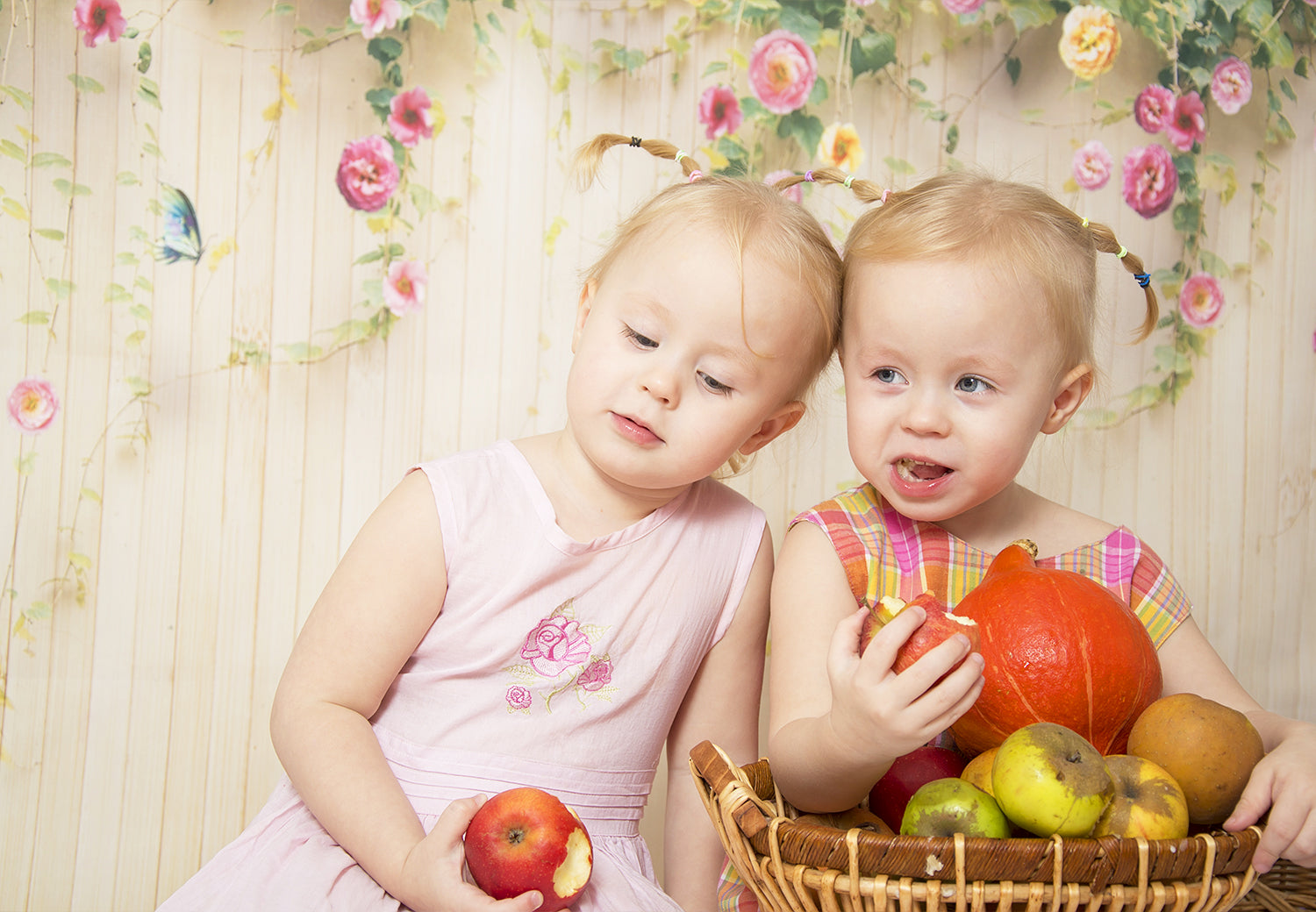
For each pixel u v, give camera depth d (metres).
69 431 1.54
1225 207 1.76
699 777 0.84
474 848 0.84
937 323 0.92
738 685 1.14
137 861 1.55
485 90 1.61
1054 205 1.01
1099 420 1.73
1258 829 0.74
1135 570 1.06
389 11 1.58
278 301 1.58
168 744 1.56
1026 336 0.94
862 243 1.00
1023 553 0.95
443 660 1.02
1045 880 0.66
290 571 1.59
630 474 1.00
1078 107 1.70
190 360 1.56
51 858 1.53
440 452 1.61
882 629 0.78
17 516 1.53
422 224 1.60
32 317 1.52
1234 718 0.80
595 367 0.99
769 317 0.97
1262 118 1.78
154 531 1.56
